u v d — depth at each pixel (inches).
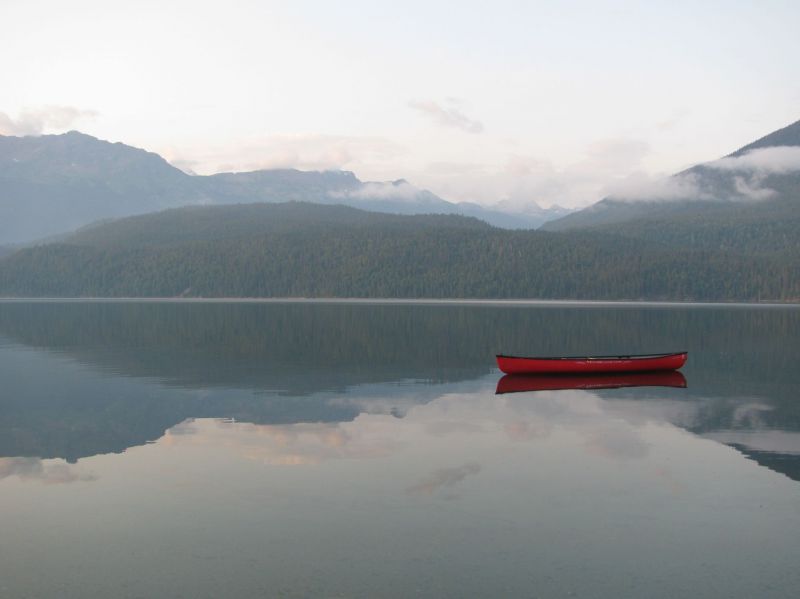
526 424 1097.4
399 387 1469.0
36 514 705.0
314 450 936.9
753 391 1434.5
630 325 3543.3
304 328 3213.6
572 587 547.2
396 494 753.6
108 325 3496.6
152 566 585.9
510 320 3927.2
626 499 738.2
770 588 547.2
